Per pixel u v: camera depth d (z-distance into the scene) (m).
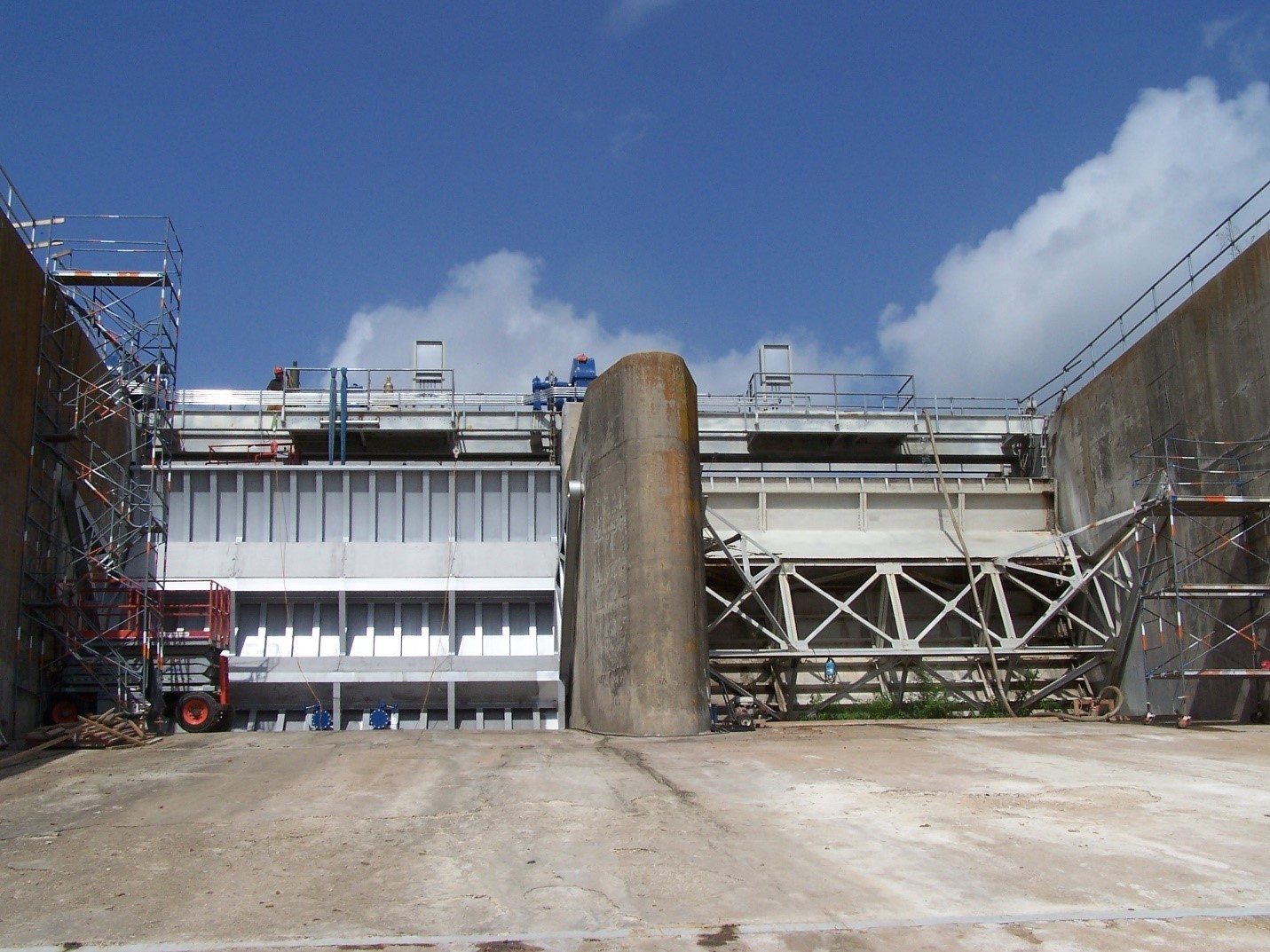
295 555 33.38
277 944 7.77
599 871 9.72
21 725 23.83
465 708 32.53
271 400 36.88
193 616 29.30
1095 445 34.81
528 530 34.47
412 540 34.19
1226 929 7.60
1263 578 25.91
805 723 26.67
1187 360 29.62
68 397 27.69
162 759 19.27
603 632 25.38
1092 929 7.64
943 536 36.44
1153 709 30.14
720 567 33.16
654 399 24.81
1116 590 32.94
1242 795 13.18
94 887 9.57
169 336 29.97
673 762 17.22
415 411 36.38
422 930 8.05
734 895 8.81
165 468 31.70
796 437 38.56
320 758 18.58
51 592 25.64
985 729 23.41
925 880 9.12
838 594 35.81
